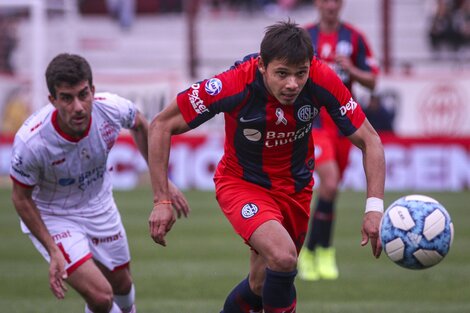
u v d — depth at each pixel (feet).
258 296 64.34
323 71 59.26
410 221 56.03
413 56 220.84
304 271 101.35
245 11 245.24
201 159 185.16
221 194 63.46
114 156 189.06
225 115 61.98
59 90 59.26
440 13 219.41
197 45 239.50
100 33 248.73
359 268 106.32
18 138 62.49
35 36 201.98
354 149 181.37
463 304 84.74
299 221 64.64
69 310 83.30
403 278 99.45
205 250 118.83
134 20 250.16
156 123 60.08
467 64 211.61
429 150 177.88
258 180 62.59
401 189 178.40
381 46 196.54
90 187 66.44
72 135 62.95
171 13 250.57
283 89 56.24
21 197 62.18
